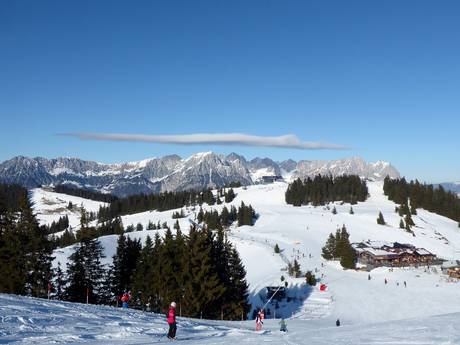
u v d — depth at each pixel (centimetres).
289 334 3045
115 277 7288
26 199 6650
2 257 6269
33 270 6381
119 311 4150
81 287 6700
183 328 3459
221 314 6481
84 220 7025
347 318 7838
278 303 9081
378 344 2084
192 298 6034
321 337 2581
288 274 11475
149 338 2734
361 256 14225
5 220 6519
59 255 11719
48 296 5838
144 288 6556
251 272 12350
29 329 2684
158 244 6888
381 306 8838
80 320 3197
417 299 9412
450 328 2505
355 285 10775
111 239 15062
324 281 11056
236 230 18825
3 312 3089
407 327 2720
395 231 18725
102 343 2442
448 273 12325
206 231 6775
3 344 2233
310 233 18112
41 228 6606
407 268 13200
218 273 6744
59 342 2386
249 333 3369
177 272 6328
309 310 8494
